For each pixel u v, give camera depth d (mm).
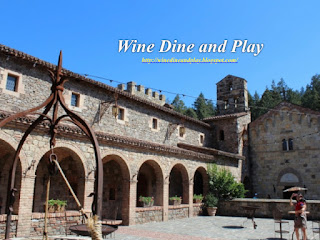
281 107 28406
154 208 17531
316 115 26359
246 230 14906
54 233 12320
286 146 27594
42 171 15492
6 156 14047
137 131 20578
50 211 12602
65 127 12672
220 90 32500
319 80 55719
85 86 17531
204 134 28547
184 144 24016
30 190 11469
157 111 22750
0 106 13289
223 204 22344
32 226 11547
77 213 13320
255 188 28391
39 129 11914
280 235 12984
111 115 18844
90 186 13758
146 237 12469
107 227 7082
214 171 22875
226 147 28406
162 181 18312
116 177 19500
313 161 25938
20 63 14391
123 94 19297
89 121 17375
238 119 28516
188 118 25625
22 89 14281
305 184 25984
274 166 27812
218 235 13406
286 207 19922
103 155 14617
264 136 28875
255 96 65312
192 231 14414
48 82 15531
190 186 20719
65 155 16078
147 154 17391
